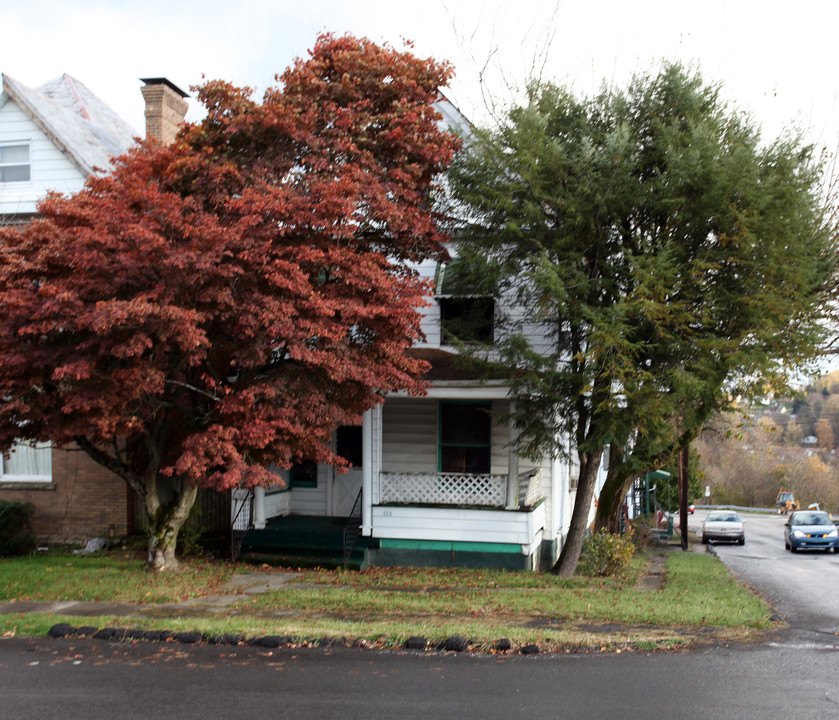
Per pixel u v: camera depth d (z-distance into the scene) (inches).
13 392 454.3
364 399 511.5
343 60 510.0
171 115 827.4
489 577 593.6
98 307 396.5
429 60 536.7
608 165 533.3
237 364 510.6
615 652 347.9
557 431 585.6
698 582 675.4
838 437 3270.2
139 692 274.7
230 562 632.4
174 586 507.5
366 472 649.0
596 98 586.9
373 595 498.3
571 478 871.7
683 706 267.4
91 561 609.6
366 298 482.3
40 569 567.5
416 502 643.5
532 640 357.7
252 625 382.3
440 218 557.6
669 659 337.1
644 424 542.6
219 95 495.5
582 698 274.7
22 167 729.0
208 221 433.1
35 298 426.9
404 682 290.2
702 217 523.2
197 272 427.5
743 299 505.7
